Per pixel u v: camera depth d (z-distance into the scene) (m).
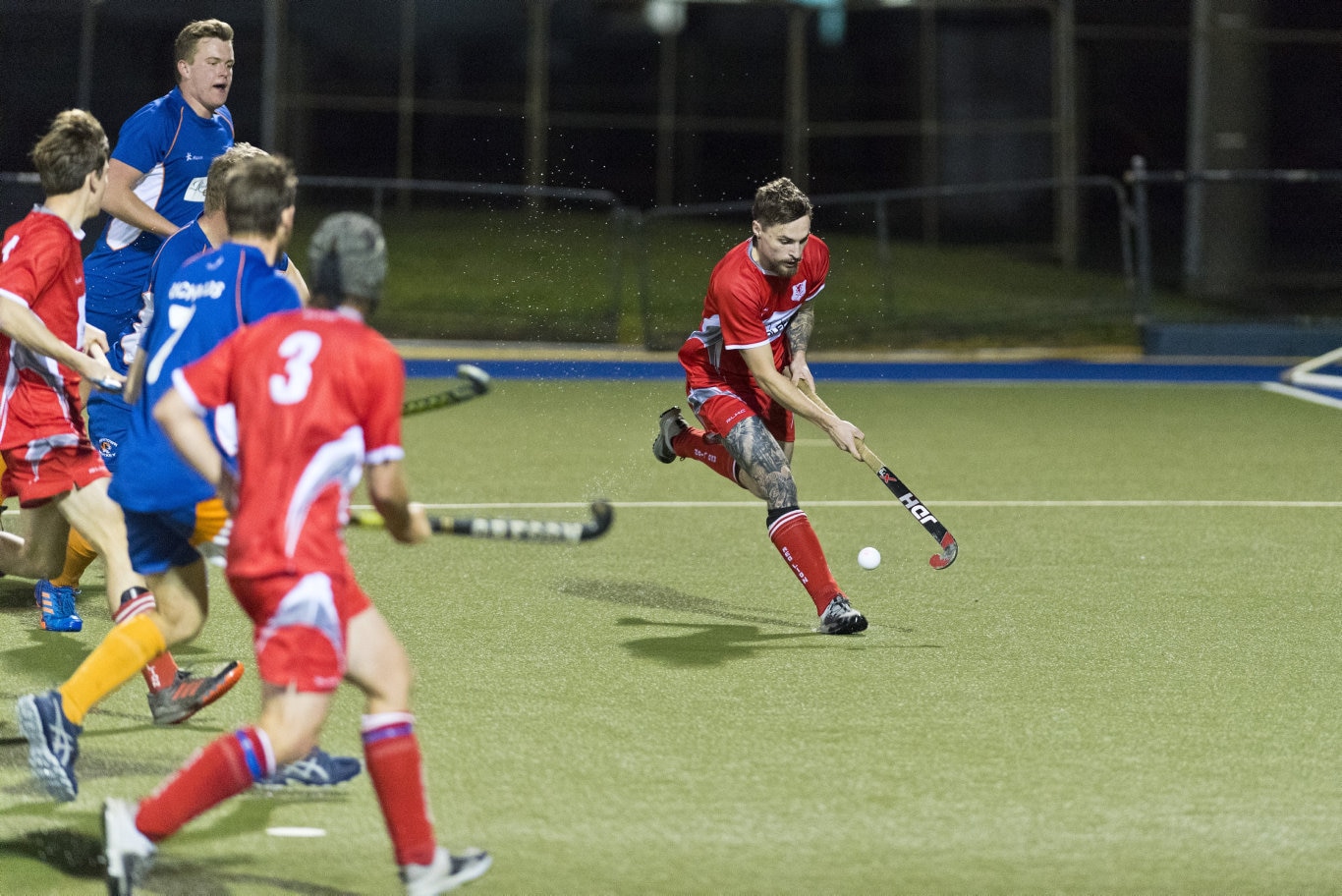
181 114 23.66
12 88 72.94
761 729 17.20
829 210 71.44
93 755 16.28
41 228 17.59
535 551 26.66
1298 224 72.88
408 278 61.56
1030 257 71.62
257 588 12.34
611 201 62.00
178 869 13.45
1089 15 80.00
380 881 13.30
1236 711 18.09
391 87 80.31
